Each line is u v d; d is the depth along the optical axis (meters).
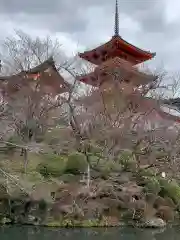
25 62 39.78
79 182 24.72
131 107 30.84
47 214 22.30
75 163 26.73
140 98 31.22
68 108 32.78
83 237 20.23
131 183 25.91
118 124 29.03
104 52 41.06
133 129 29.61
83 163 26.55
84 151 28.67
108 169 26.30
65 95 34.06
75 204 22.86
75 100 31.67
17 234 20.06
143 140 29.34
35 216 22.06
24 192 22.33
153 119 31.42
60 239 19.55
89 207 23.17
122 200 24.31
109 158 27.36
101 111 30.23
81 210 22.80
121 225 23.27
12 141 28.34
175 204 26.98
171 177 29.30
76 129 29.77
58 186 23.78
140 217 24.11
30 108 30.20
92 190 23.94
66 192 23.34
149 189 26.14
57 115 32.59
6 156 28.28
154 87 37.38
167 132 30.59
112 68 34.06
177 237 21.53
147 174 28.05
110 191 24.42
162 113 32.66
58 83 32.62
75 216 22.61
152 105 31.34
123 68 34.47
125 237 20.88
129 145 28.75
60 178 25.53
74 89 33.91
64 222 22.11
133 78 34.66
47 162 27.12
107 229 22.42
